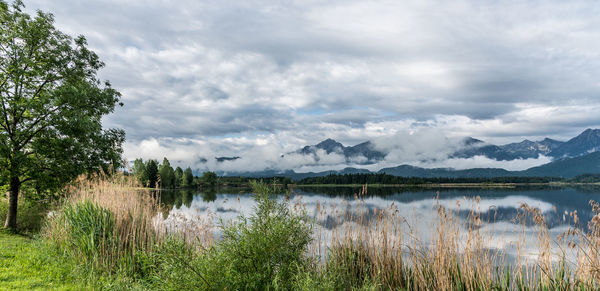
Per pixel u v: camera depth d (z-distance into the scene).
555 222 20.28
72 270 8.98
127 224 11.51
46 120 18.12
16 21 18.33
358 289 7.01
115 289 7.75
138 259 9.16
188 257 6.14
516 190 120.62
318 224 9.14
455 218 8.77
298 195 7.36
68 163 18.34
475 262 7.84
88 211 11.33
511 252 9.76
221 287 5.63
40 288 7.77
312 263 6.55
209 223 11.84
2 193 20.50
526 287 7.39
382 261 8.75
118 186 13.76
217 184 153.25
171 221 12.76
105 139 20.50
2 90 17.80
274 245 6.06
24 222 19.03
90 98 19.52
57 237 12.12
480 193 94.00
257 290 5.92
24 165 16.97
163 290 6.01
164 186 93.75
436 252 8.04
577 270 6.79
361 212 9.90
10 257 10.65
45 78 19.06
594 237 6.50
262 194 6.64
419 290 8.30
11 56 18.27
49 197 19.72
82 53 20.95
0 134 16.61
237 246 6.18
